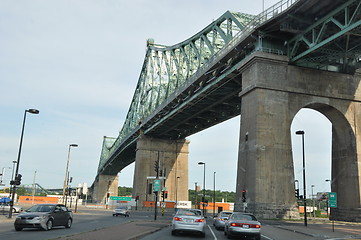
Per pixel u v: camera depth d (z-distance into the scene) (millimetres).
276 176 36500
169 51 72875
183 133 89500
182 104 62781
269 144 37312
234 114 67188
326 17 35031
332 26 37219
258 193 35594
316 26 36656
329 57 39594
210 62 49969
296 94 39906
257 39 40906
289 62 40406
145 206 84250
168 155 91875
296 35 39438
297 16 36719
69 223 23562
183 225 19812
